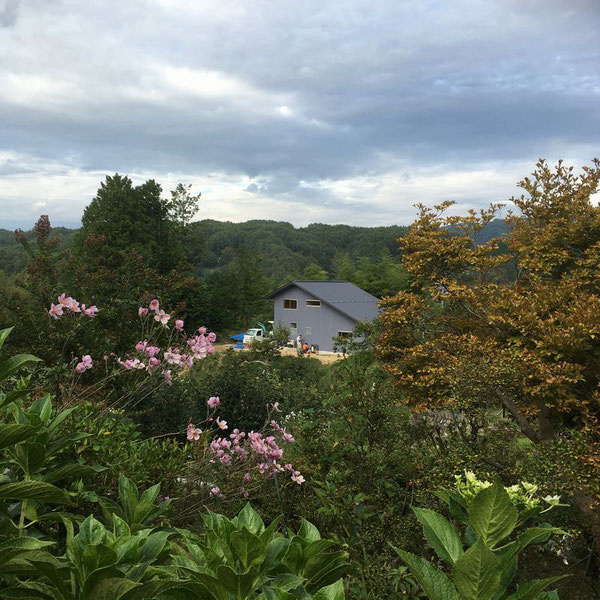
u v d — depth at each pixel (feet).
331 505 17.84
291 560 6.25
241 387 40.29
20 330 27.40
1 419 11.35
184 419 32.58
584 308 31.86
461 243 42.88
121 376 21.42
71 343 26.99
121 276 37.88
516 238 46.62
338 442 21.49
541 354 30.42
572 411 31.73
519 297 35.81
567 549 25.03
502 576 6.24
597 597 22.30
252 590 5.62
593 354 31.22
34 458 8.78
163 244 171.12
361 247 549.13
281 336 68.08
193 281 41.39
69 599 5.55
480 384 24.63
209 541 6.40
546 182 46.65
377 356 39.96
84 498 11.28
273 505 18.84
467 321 40.70
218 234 600.39
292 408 38.68
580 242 42.22
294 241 583.99
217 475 17.81
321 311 175.42
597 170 45.88
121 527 6.41
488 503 6.22
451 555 6.43
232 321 225.35
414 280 45.34
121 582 5.19
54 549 9.18
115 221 160.15
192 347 19.66
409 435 24.67
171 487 15.24
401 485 22.97
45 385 20.22
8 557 6.03
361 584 14.69
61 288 33.83
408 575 14.74
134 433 16.51
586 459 21.63
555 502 7.11
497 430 25.59
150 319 34.19
